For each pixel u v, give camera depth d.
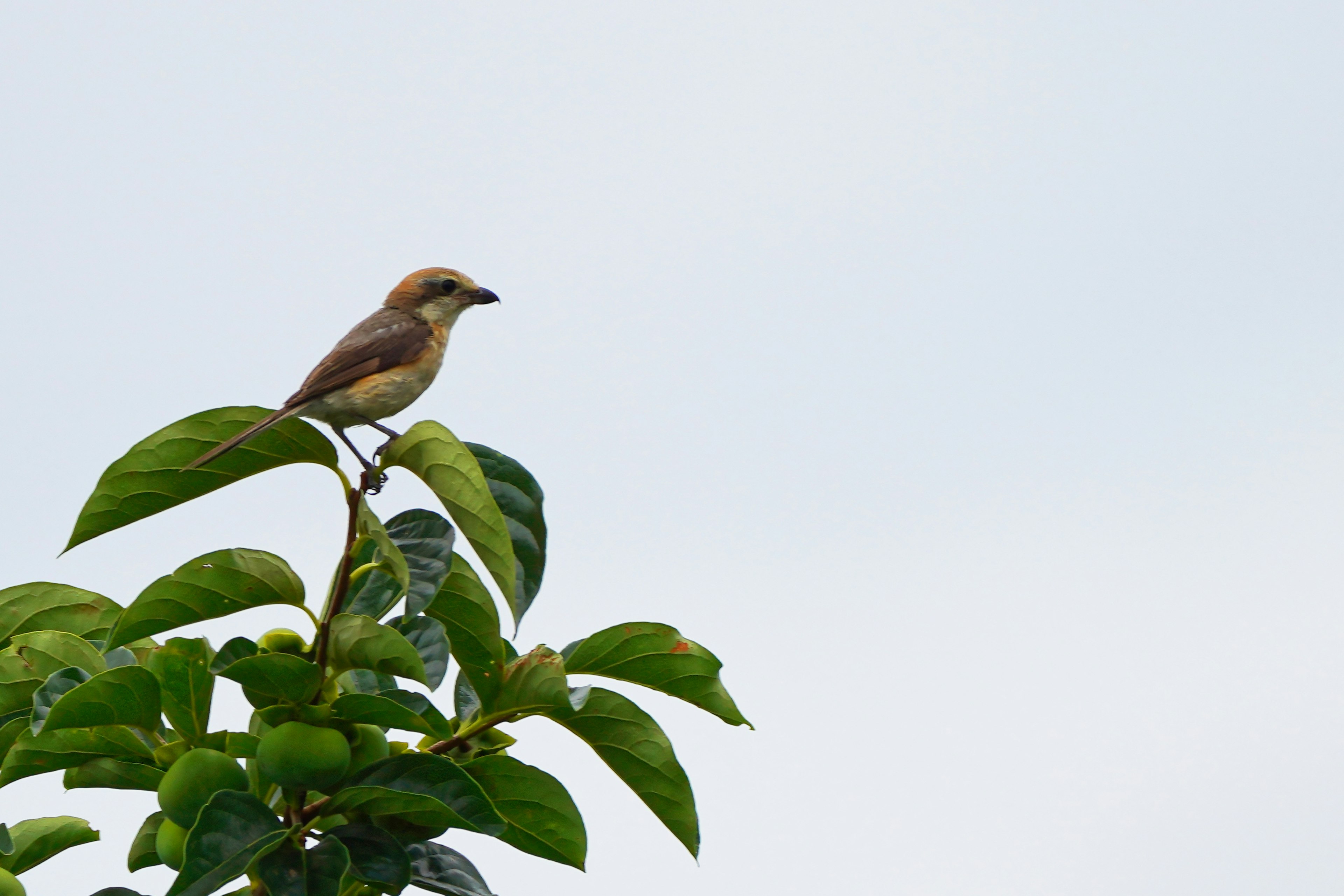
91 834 8.26
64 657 7.65
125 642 7.07
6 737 7.63
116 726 7.20
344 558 7.01
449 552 7.16
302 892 6.41
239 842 6.46
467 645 7.46
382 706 6.82
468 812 6.91
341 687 8.11
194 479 7.49
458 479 7.12
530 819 7.61
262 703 6.94
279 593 7.12
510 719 7.69
